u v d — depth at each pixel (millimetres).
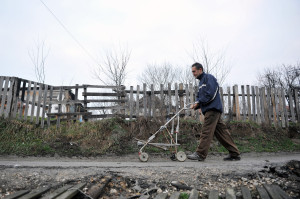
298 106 8227
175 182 2629
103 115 7000
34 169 2949
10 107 6504
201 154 3406
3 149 5320
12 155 5121
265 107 7668
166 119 7086
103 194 2406
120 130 6359
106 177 2727
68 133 6246
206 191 2424
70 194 2127
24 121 6508
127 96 7297
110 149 5652
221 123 3480
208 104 3402
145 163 4043
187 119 6996
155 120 6730
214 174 2850
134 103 7129
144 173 2924
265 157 5465
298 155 5781
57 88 7043
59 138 6004
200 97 3473
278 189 2270
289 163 2947
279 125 7586
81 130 6375
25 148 5410
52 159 4938
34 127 6383
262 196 2131
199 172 2938
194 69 3609
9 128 6043
